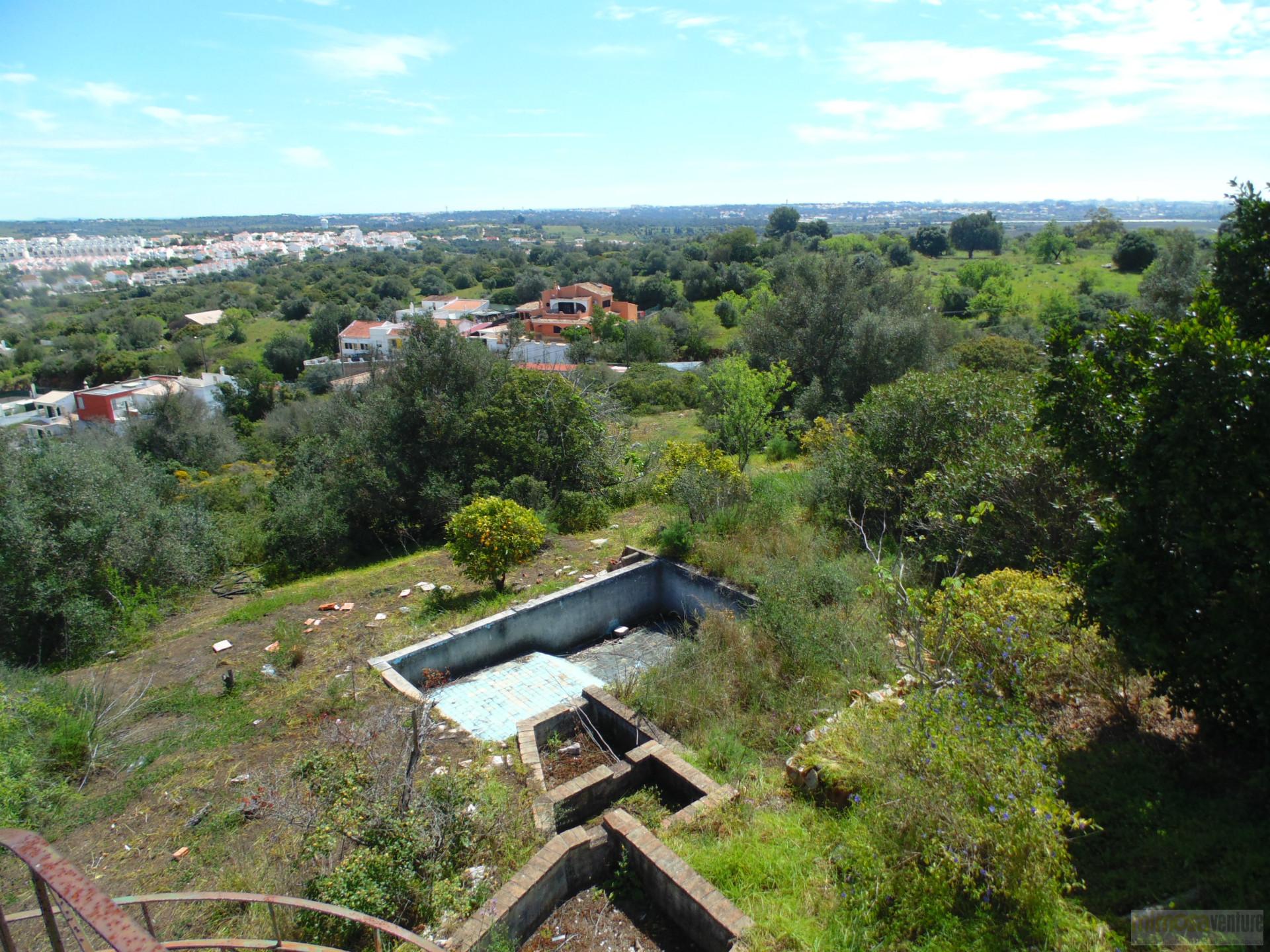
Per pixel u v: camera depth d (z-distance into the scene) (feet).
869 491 29.27
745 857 12.48
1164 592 12.48
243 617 26.32
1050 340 14.73
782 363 50.85
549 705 19.88
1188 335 12.21
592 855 13.30
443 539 39.99
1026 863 10.28
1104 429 13.70
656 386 84.17
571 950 11.96
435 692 20.44
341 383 73.61
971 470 24.11
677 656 20.17
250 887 12.71
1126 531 13.07
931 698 13.39
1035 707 15.31
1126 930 10.00
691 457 35.42
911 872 11.18
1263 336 13.23
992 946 10.00
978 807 10.93
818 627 20.07
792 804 14.20
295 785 15.55
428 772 16.08
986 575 19.39
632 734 17.80
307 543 37.68
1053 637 15.75
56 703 19.16
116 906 4.91
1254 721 12.35
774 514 29.91
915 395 30.48
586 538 32.68
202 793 16.17
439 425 40.16
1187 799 12.25
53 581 26.78
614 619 26.81
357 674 20.90
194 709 19.86
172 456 75.46
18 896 13.42
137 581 31.09
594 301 189.06
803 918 11.19
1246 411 11.44
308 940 11.53
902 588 18.02
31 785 15.93
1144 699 15.24
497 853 13.30
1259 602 11.48
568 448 39.63
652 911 12.67
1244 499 11.50
